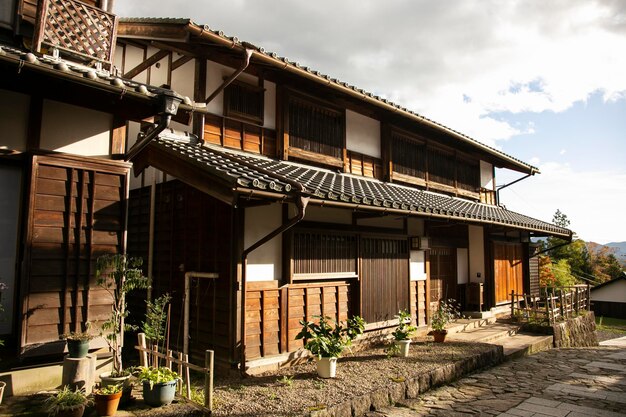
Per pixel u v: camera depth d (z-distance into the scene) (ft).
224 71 27.25
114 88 16.28
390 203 25.53
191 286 25.66
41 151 17.37
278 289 24.53
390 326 31.35
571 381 25.22
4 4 20.79
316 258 26.71
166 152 23.65
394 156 38.29
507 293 47.91
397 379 21.80
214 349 23.62
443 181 44.14
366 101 31.58
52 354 16.94
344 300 28.53
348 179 31.81
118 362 18.22
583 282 105.09
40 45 18.66
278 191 19.72
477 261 45.68
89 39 20.30
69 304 17.53
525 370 27.89
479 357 27.63
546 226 47.16
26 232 16.71
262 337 23.48
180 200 27.30
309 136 31.14
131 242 31.40
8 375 16.30
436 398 21.79
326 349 21.93
